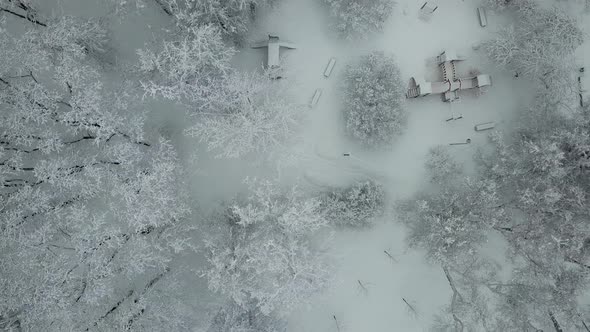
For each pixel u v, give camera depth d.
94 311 17.23
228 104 17.03
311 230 17.30
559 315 17.61
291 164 18.62
